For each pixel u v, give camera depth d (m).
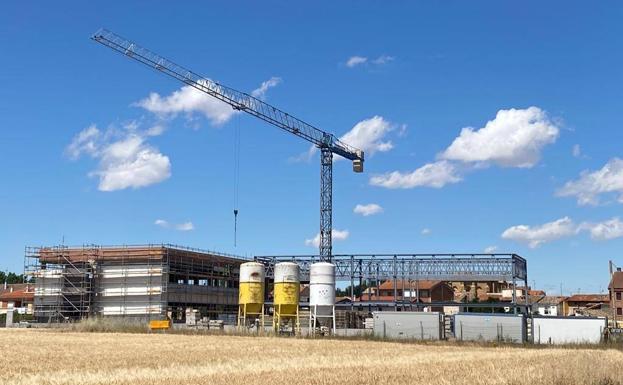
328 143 139.75
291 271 81.94
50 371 32.44
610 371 27.97
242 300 82.94
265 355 44.66
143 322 89.44
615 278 134.25
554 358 39.75
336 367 34.31
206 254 113.81
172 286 104.44
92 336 68.44
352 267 105.12
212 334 75.81
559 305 147.00
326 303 80.12
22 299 136.25
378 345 59.00
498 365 34.66
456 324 73.00
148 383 26.45
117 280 103.88
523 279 102.56
